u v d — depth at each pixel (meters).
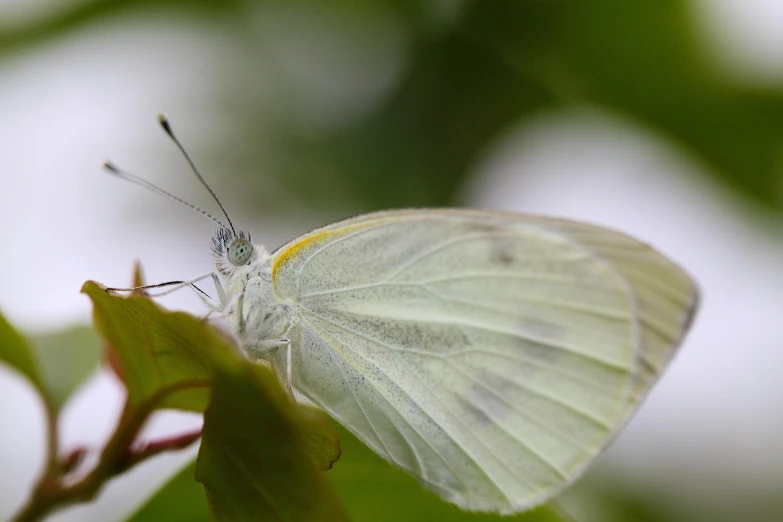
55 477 0.24
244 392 0.23
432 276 0.26
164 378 0.24
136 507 0.24
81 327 0.25
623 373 0.25
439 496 0.25
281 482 0.23
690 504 0.27
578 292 0.25
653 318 0.25
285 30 0.27
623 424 0.25
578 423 0.25
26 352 0.25
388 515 0.25
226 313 0.26
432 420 0.26
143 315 0.24
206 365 0.24
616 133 0.27
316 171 0.27
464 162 0.27
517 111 0.27
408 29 0.27
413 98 0.27
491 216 0.25
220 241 0.26
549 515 0.25
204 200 0.28
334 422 0.26
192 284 0.26
